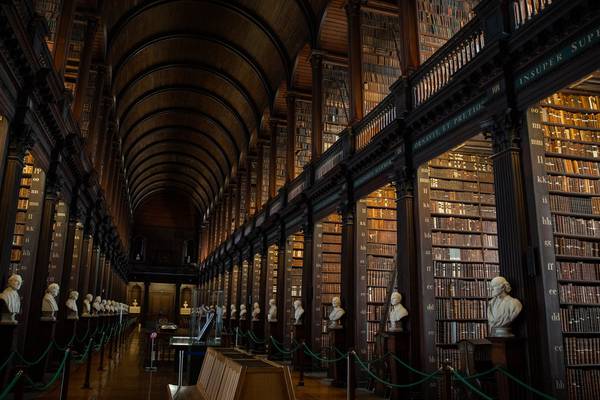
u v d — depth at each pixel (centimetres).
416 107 933
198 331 1312
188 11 1914
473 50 811
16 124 838
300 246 1781
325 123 1550
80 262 1609
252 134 2558
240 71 2252
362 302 1166
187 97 2733
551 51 644
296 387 1106
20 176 852
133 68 2175
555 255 690
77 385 1023
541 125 699
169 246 4891
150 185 4609
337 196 1318
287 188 1778
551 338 618
